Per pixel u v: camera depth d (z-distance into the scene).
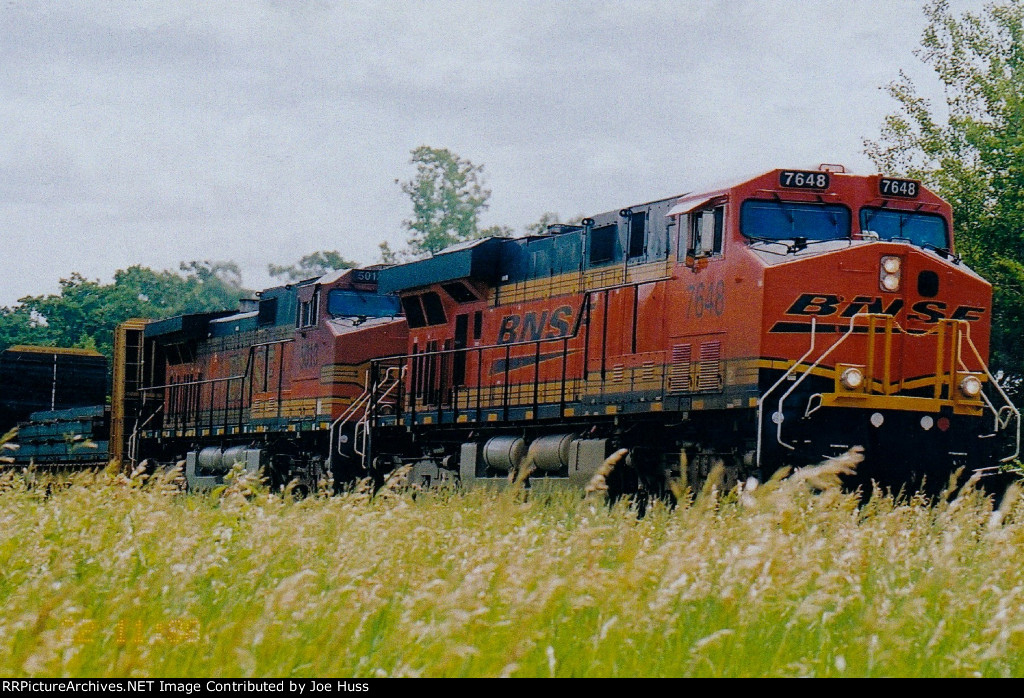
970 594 7.21
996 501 16.03
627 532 8.09
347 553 7.55
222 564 7.59
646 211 18.36
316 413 25.97
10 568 8.07
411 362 24.23
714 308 16.52
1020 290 25.92
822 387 15.66
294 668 5.97
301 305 27.42
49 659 5.27
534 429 20.62
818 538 7.25
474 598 6.06
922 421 15.76
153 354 34.84
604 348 18.64
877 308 15.88
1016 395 26.28
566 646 6.21
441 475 22.78
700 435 16.89
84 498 9.58
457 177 77.00
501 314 21.70
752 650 6.18
